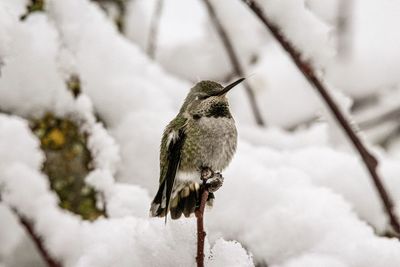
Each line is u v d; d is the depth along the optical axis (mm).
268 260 5621
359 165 6891
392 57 10352
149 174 6656
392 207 5191
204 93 6344
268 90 10188
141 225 4855
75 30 7055
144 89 7289
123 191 5836
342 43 9188
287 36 4840
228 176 6211
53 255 4684
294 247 5586
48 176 6605
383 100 10180
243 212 5938
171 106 7461
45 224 4676
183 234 4691
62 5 7062
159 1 9250
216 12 8305
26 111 6582
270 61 10727
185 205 5387
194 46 9469
